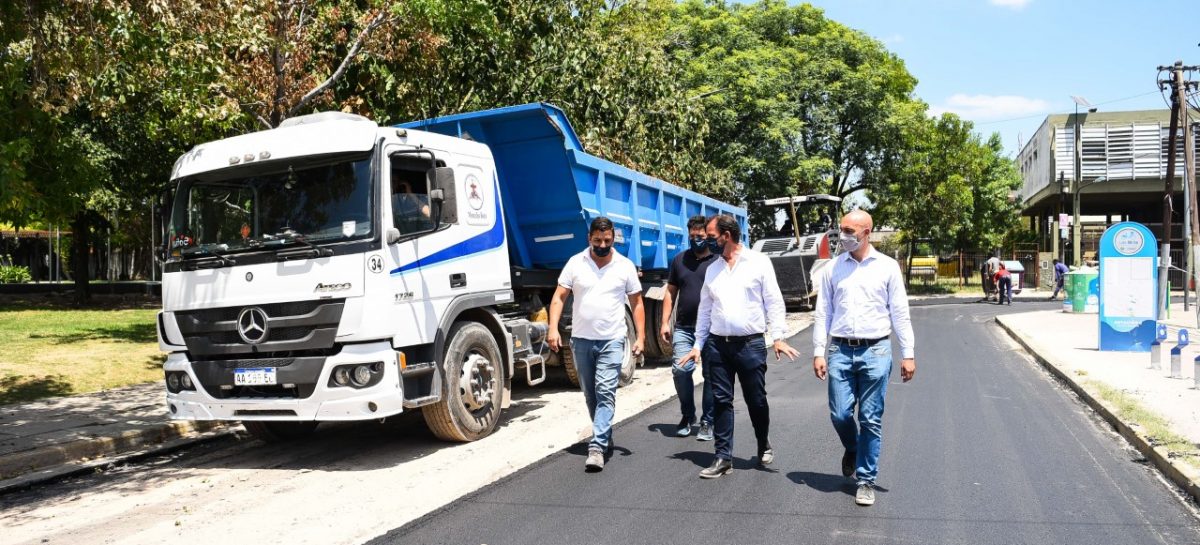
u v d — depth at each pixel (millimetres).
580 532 4953
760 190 33656
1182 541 4766
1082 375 10969
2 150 7340
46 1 8102
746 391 6254
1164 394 9422
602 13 19609
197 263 7109
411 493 5992
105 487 6586
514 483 6113
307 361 6727
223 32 10422
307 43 12508
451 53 14695
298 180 7082
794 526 5023
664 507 5438
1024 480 6090
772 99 33375
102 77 9508
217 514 5648
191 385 7168
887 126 37531
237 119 11141
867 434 5445
